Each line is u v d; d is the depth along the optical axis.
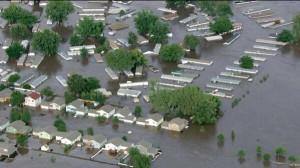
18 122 187.38
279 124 189.88
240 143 180.12
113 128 188.50
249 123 190.62
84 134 184.12
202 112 189.00
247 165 169.62
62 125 183.88
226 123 190.75
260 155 173.88
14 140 182.25
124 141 177.50
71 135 179.88
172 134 185.25
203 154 175.12
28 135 183.88
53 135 181.88
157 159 172.75
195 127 188.50
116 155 174.00
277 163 170.12
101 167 168.88
